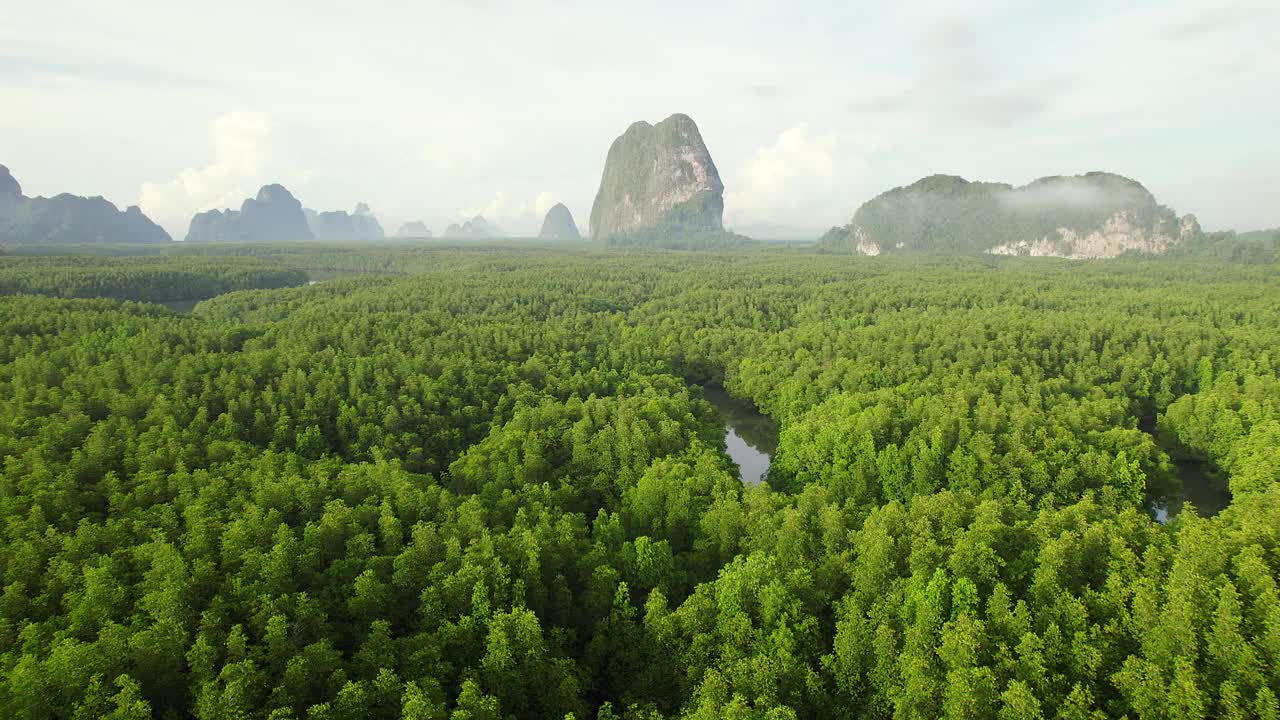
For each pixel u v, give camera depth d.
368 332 145.75
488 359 132.62
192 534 58.59
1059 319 154.62
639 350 147.12
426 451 102.31
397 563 57.03
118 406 93.12
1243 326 151.12
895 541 58.97
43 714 40.91
